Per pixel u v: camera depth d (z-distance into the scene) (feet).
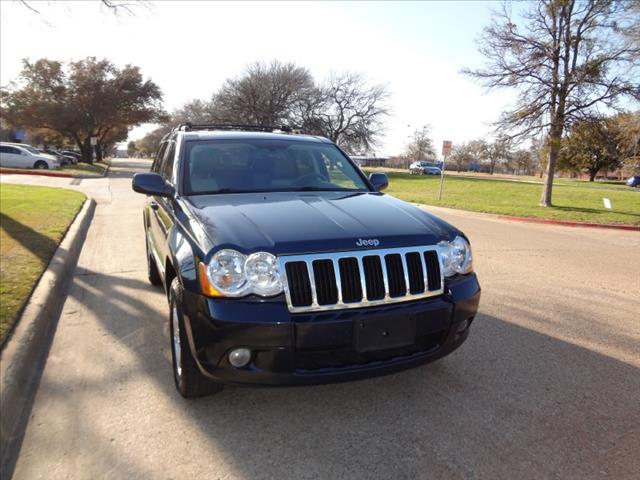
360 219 10.68
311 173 14.33
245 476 8.50
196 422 10.11
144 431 9.77
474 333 15.48
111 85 169.07
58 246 24.90
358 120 171.12
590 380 12.32
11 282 17.79
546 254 30.19
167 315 16.42
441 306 10.03
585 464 8.95
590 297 20.13
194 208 11.35
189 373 10.18
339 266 9.35
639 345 14.82
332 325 9.07
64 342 14.16
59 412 10.44
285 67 163.84
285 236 9.55
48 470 8.59
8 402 10.15
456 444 9.49
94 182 80.89
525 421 10.35
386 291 9.59
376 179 15.23
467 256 11.00
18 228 29.17
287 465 8.80
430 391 11.58
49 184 72.69
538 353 13.98
